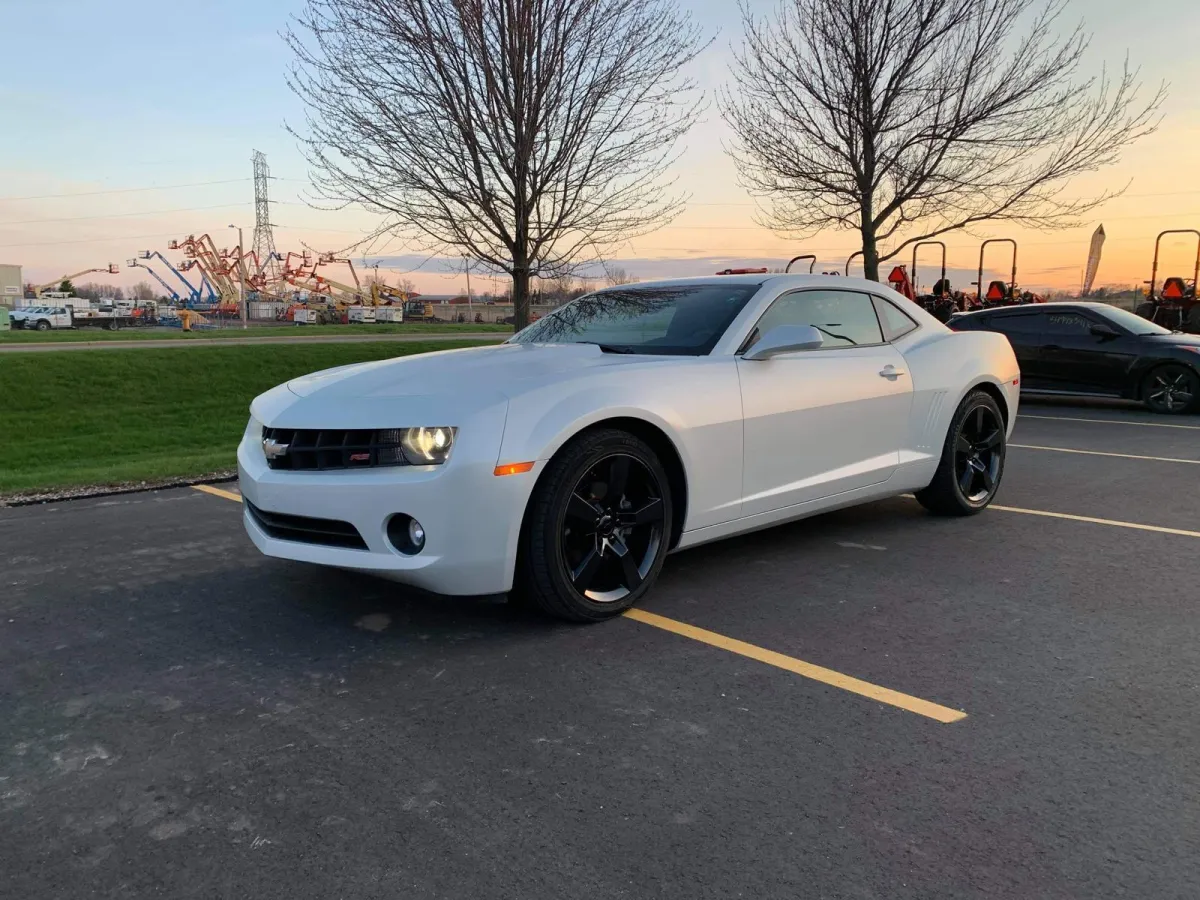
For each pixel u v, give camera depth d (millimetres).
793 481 4121
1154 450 7953
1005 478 6562
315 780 2348
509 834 2096
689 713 2729
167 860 2008
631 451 3447
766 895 1871
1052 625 3463
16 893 1891
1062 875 1929
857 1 11203
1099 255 20922
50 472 8219
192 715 2736
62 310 53594
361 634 3412
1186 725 2627
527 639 3346
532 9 8766
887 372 4559
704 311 4215
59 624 3549
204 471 7242
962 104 11172
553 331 4602
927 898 1856
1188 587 3918
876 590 3906
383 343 26953
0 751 2514
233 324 70375
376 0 8562
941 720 2670
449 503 3051
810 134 11953
